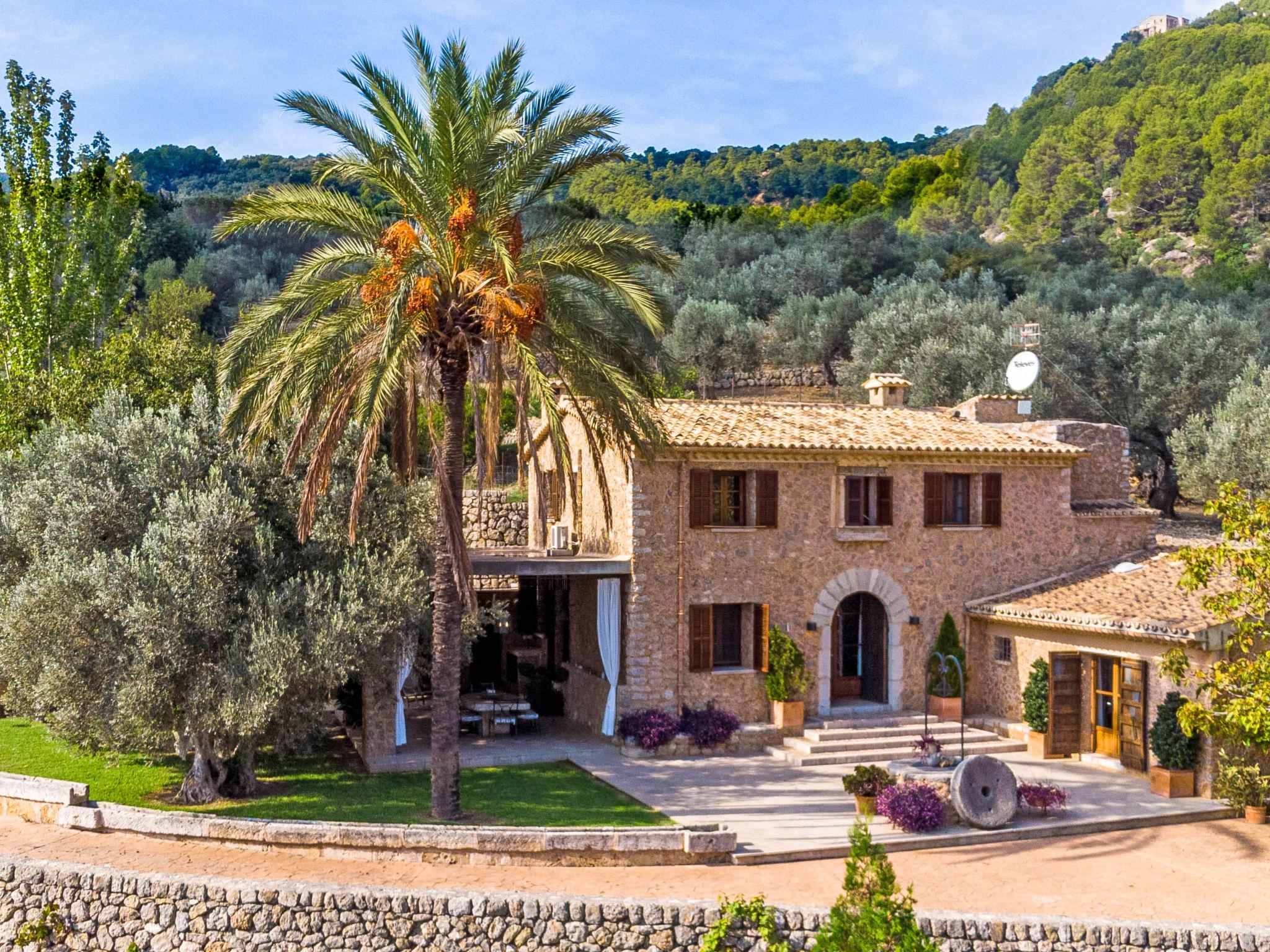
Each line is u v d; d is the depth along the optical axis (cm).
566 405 2847
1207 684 1947
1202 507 4844
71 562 1927
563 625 2955
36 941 1628
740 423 2664
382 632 2000
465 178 1814
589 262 1844
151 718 1881
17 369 3534
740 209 8944
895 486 2664
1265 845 1898
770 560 2566
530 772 2302
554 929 1526
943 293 5619
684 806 2034
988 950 1482
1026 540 2798
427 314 1780
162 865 1706
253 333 1848
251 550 2058
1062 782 2269
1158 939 1462
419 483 2250
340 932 1547
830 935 1343
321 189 1903
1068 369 4656
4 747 2408
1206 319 4766
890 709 2656
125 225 3884
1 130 3594
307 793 2089
